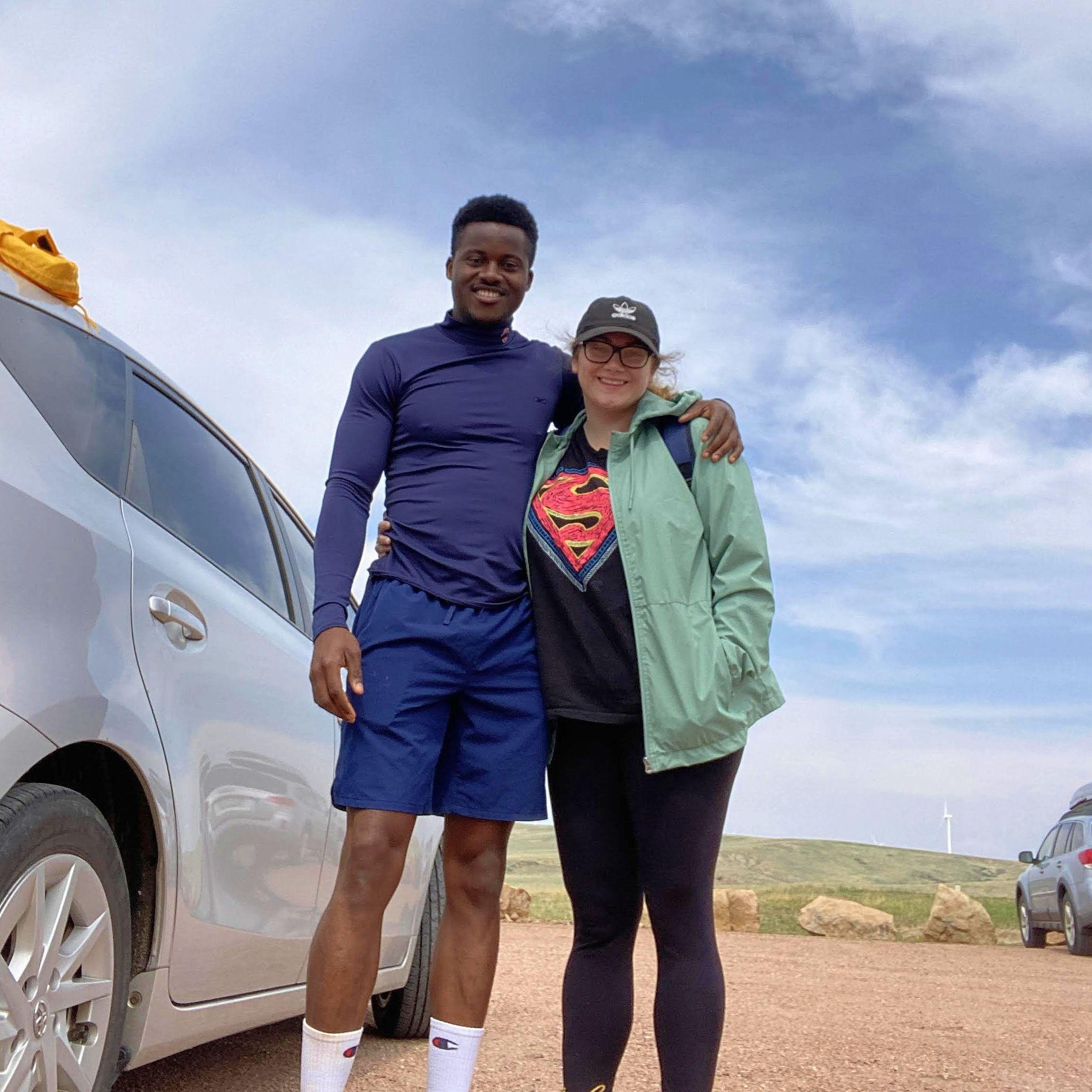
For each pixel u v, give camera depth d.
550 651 2.22
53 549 1.87
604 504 2.26
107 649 1.96
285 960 2.70
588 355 2.32
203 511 2.61
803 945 10.09
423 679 2.13
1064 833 11.96
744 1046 3.84
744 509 2.26
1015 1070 3.63
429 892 3.69
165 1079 2.95
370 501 2.31
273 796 2.58
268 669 2.64
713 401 2.36
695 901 2.22
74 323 2.28
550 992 5.04
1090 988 7.06
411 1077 3.13
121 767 2.05
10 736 1.68
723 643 2.18
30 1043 1.72
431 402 2.31
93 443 2.17
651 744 2.14
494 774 2.18
